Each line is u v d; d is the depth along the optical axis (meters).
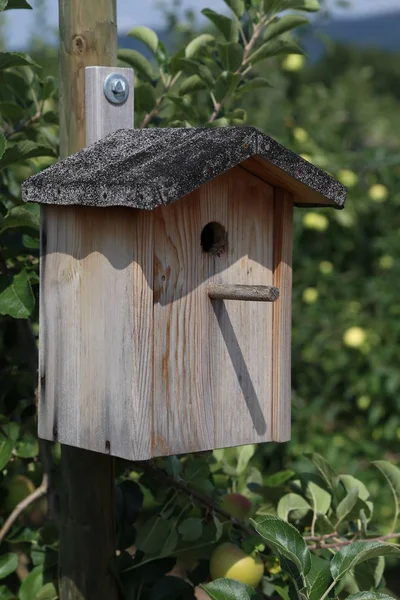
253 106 10.79
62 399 4.56
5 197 5.62
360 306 11.23
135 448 4.18
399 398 10.75
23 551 6.23
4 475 5.93
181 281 4.31
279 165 4.31
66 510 5.09
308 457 5.46
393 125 15.75
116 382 4.24
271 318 4.70
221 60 5.90
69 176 4.32
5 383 5.94
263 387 4.70
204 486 5.56
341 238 11.29
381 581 5.37
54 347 4.60
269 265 4.68
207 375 4.45
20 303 4.84
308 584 4.25
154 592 5.20
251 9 6.17
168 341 4.29
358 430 11.16
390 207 11.43
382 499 10.31
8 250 5.49
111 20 4.97
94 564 5.08
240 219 4.53
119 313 4.21
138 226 4.11
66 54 4.94
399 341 10.91
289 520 5.62
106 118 4.86
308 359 10.92
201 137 4.30
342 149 12.44
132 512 5.54
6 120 6.23
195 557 5.41
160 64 6.11
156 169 4.05
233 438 4.58
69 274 4.48
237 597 4.23
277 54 5.94
